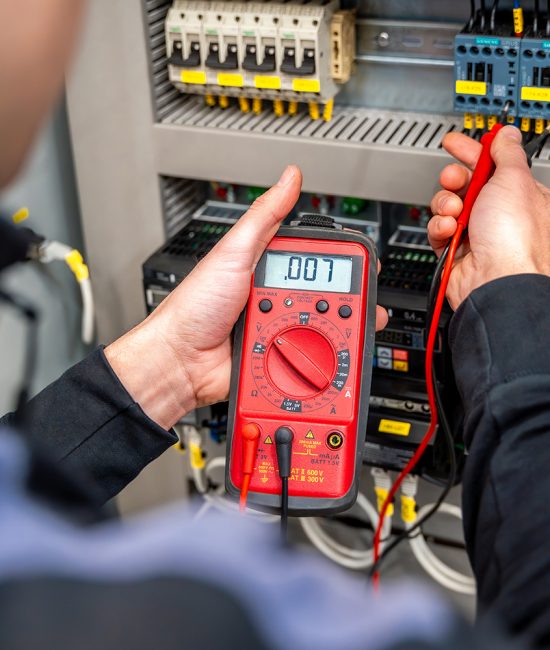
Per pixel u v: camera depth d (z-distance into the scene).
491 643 0.34
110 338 1.62
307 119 1.45
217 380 1.12
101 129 1.43
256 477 1.01
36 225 1.57
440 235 1.07
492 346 0.87
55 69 0.38
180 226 1.56
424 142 1.34
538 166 1.23
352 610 0.34
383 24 1.39
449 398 1.35
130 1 1.33
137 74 1.38
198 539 0.34
